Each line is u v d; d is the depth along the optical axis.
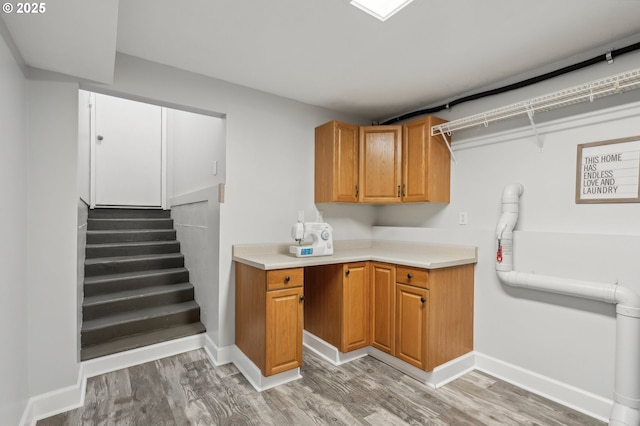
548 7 1.68
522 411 2.04
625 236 1.93
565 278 2.14
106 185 4.48
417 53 2.17
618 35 1.94
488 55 2.20
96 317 2.90
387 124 3.54
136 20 1.83
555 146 2.29
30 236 1.93
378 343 2.68
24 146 1.83
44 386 1.96
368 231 3.62
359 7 1.70
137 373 2.46
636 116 1.94
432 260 2.43
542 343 2.27
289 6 1.69
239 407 2.05
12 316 1.62
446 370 2.39
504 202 2.45
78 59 1.82
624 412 1.81
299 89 2.81
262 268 2.23
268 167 2.90
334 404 2.09
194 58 2.29
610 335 1.97
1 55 1.44
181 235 4.04
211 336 2.80
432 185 2.83
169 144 4.88
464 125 2.63
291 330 2.32
